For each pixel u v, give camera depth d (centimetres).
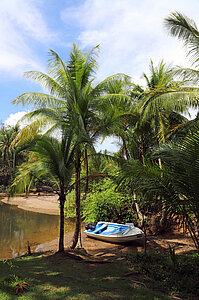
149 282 423
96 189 1317
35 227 1415
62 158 677
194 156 429
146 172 473
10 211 2045
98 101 861
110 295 353
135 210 1141
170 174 470
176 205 461
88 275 466
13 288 382
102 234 963
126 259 594
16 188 704
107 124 847
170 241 853
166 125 1102
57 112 848
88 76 910
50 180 734
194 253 629
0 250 955
